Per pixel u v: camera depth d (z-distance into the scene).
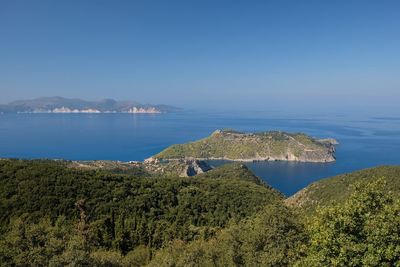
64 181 70.00
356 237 16.19
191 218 70.50
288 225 24.28
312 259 16.94
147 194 76.75
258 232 24.70
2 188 63.78
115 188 74.94
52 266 26.05
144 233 62.72
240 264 25.52
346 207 17.27
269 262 22.61
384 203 17.14
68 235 32.31
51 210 61.19
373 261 15.06
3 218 58.06
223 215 73.25
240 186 98.19
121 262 39.72
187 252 34.75
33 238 28.61
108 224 63.47
